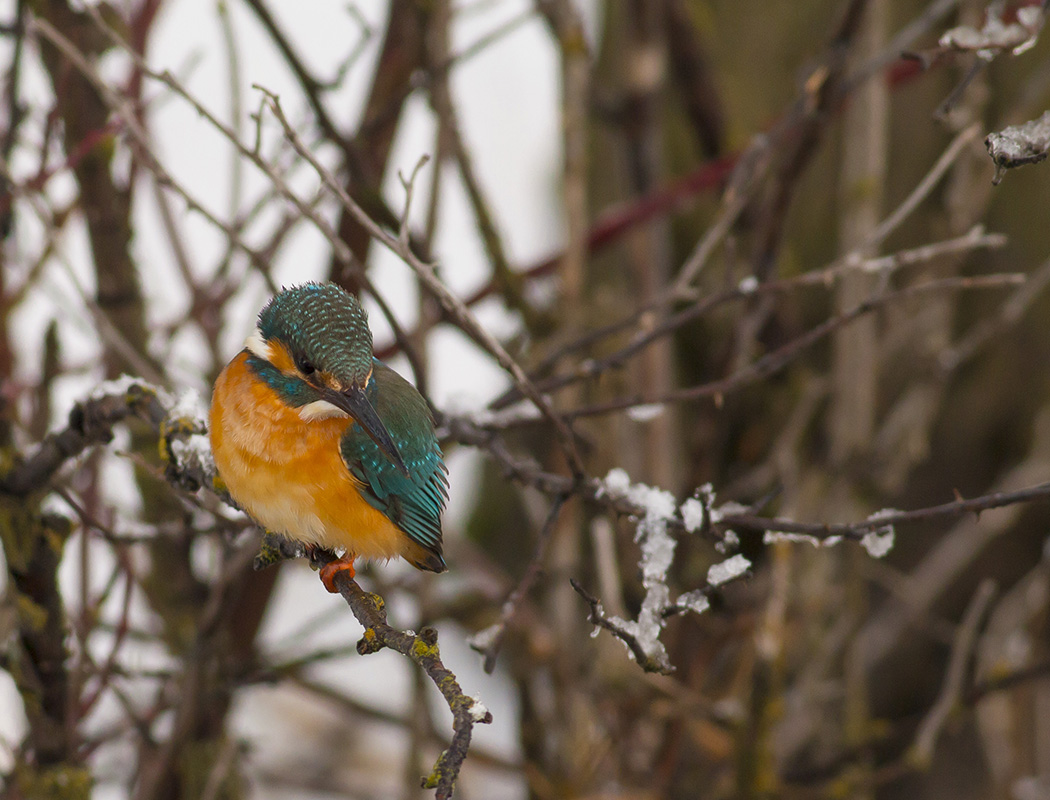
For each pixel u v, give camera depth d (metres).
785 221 8.99
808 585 10.56
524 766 10.49
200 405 6.86
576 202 10.01
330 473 6.43
